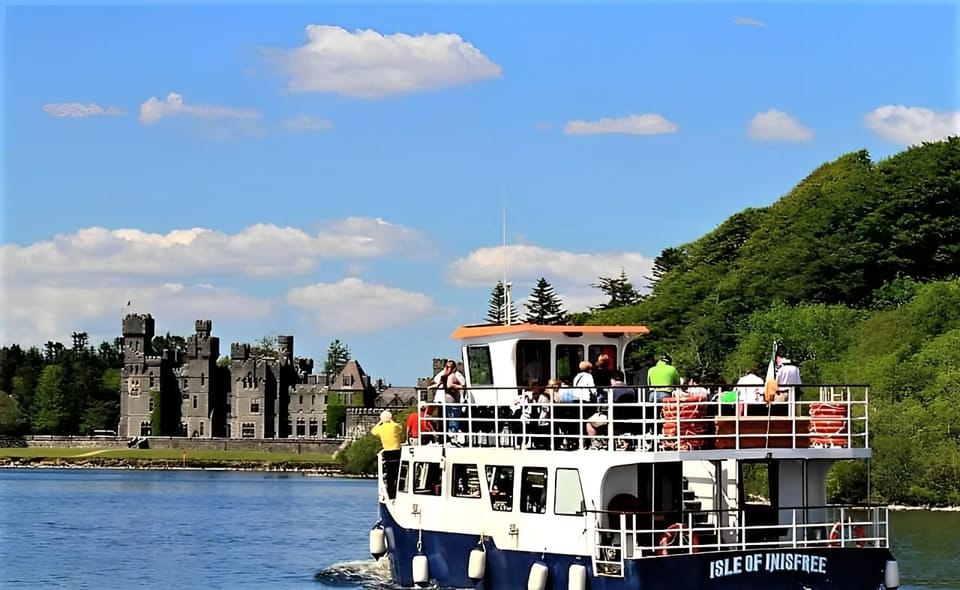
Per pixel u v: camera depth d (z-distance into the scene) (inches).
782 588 1188.5
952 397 3563.0
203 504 4224.9
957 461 3356.3
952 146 6190.9
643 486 1245.1
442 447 1408.7
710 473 1323.8
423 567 1433.3
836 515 1350.9
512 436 1350.9
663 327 6235.2
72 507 4082.2
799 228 6382.9
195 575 2110.0
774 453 1224.2
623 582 1165.7
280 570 2155.5
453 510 1392.7
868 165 7504.9
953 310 4434.1
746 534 1279.5
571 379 1446.9
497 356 1454.2
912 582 1894.7
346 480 6574.8
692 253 7504.9
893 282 5654.5
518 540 1299.2
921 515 3129.9
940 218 5895.7
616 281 7199.8
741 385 1256.2
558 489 1257.4
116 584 2030.0
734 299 6003.9
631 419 1226.6
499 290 5876.0
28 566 2293.3
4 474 7332.7
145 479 6658.5
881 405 3627.0
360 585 1881.2
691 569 1159.6
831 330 4815.5
